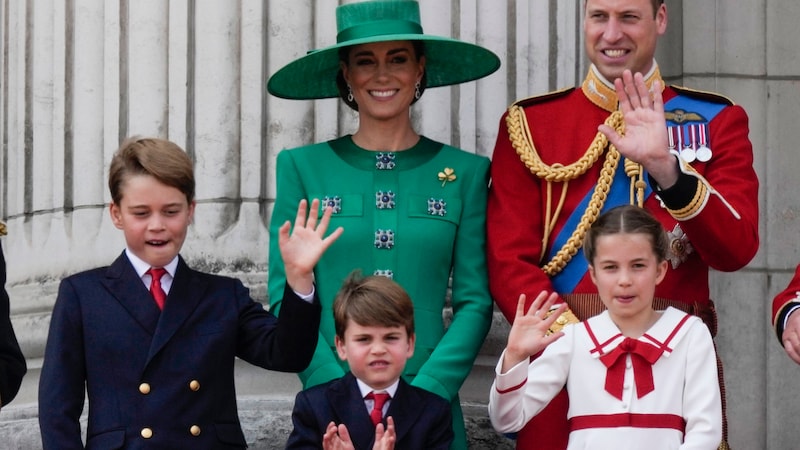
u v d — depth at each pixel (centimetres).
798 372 1791
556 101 1407
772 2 1825
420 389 1274
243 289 1265
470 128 1574
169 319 1217
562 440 1290
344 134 1552
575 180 1365
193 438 1202
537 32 1609
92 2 1636
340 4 1563
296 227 1197
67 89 1652
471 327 1350
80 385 1214
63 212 1644
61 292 1230
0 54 1788
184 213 1228
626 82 1282
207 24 1567
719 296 1791
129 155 1220
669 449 1222
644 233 1238
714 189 1298
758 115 1814
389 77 1391
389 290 1245
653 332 1249
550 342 1214
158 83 1578
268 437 1484
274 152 1556
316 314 1190
